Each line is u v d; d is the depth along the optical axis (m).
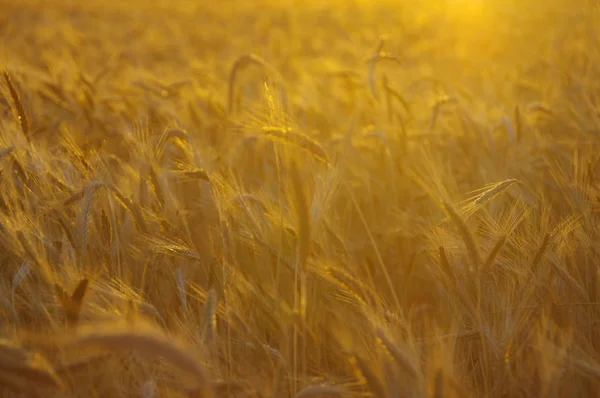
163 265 1.62
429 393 1.34
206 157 1.83
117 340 1.23
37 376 1.27
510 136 1.96
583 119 2.14
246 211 1.56
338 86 3.05
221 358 1.47
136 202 1.63
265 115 1.65
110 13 13.44
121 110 2.22
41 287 1.52
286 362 1.44
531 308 1.51
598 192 1.68
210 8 13.67
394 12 11.17
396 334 1.43
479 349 1.53
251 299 1.55
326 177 1.60
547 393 1.41
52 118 2.21
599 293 1.56
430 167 1.78
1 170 1.63
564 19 6.46
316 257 1.53
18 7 14.41
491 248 1.55
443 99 2.15
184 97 2.55
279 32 8.21
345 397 1.39
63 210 1.60
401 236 1.76
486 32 6.88
